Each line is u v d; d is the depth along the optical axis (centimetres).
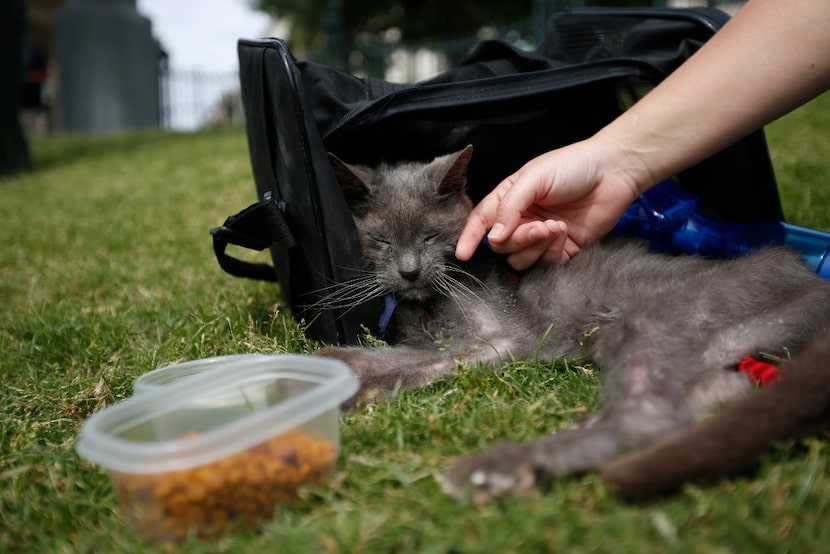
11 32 193
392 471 36
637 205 62
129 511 34
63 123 331
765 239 60
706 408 42
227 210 118
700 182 65
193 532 33
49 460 42
